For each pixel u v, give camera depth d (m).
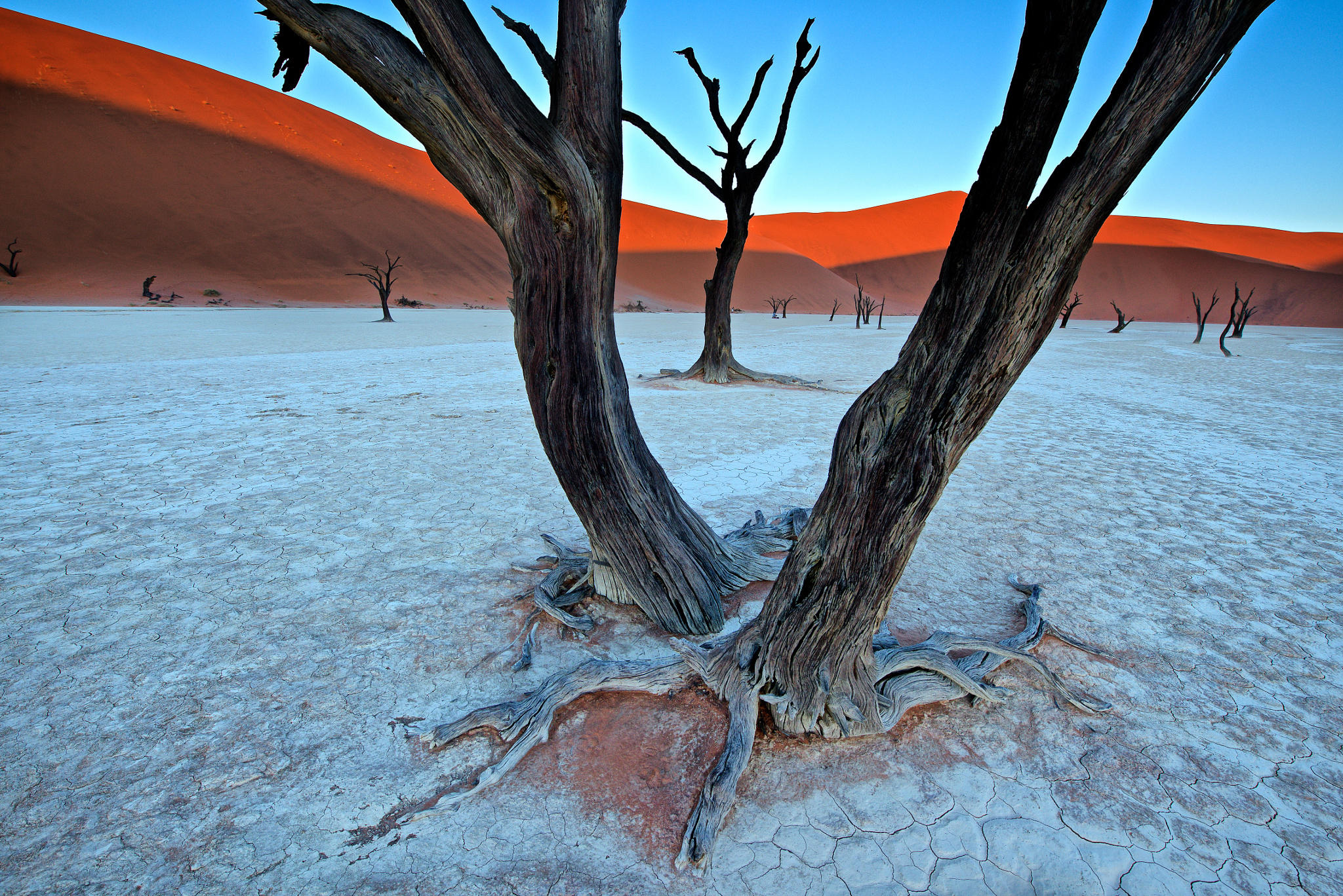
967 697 2.91
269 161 71.38
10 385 12.60
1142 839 2.20
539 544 4.89
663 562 3.43
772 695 2.53
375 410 10.66
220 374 14.86
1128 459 7.84
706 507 5.84
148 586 4.15
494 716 2.67
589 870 2.07
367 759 2.60
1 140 57.50
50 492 6.11
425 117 2.54
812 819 2.27
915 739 2.65
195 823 2.27
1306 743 2.72
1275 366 20.52
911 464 2.00
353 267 65.81
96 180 58.94
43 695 2.99
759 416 10.40
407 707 2.94
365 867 2.08
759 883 2.02
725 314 14.49
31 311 38.31
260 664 3.26
